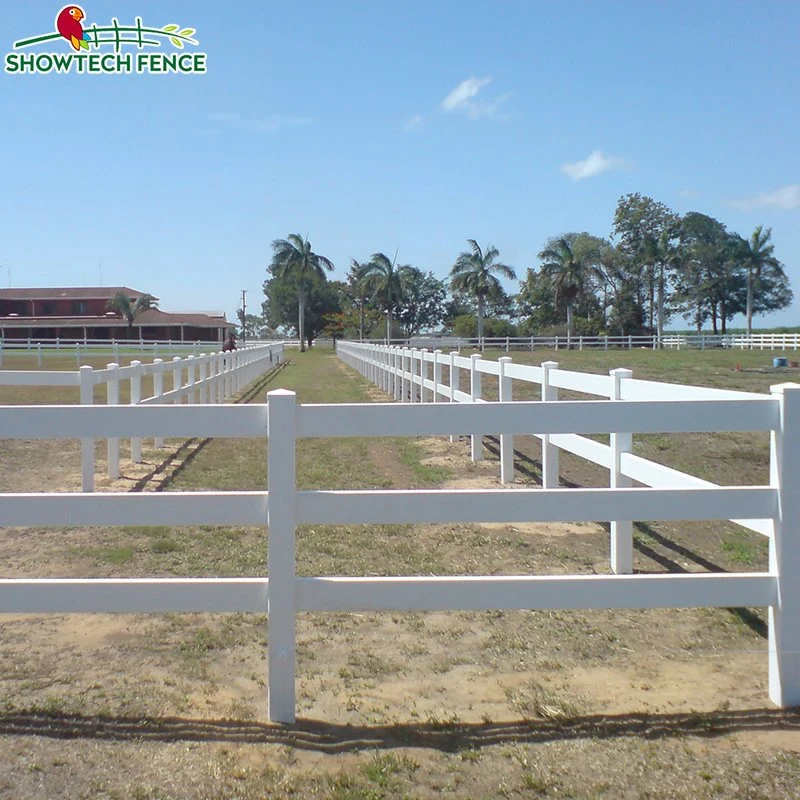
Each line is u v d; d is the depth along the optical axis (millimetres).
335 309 99812
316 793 3523
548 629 5512
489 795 3523
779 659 4270
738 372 27859
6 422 4258
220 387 19469
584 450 7652
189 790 3529
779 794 3504
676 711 4258
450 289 69875
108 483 10219
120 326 72438
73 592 4262
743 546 7332
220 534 7762
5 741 3916
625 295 86312
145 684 4586
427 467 11398
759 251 75938
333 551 7184
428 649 5172
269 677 4168
